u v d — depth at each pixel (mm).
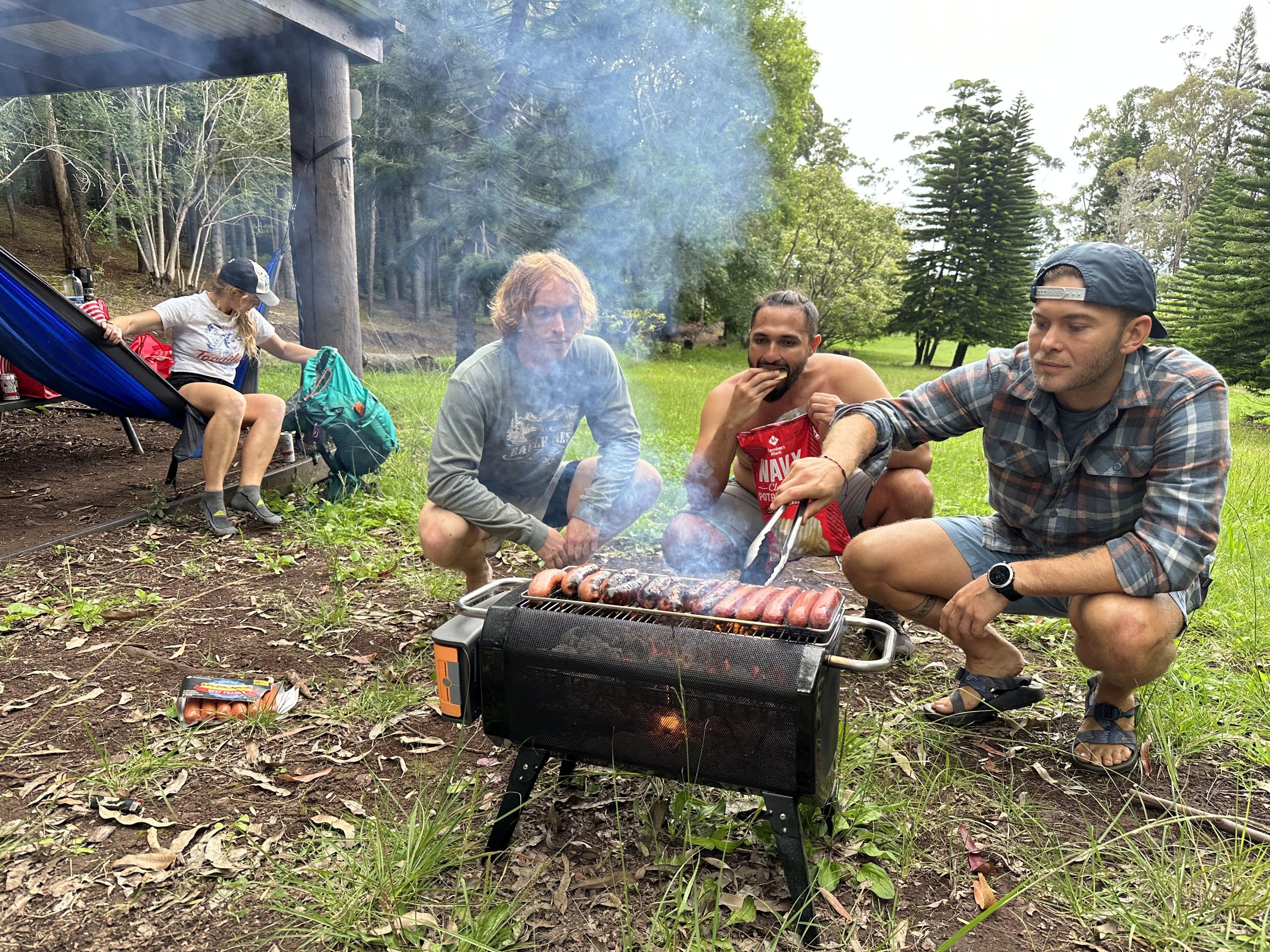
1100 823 2266
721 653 1745
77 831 2121
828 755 1870
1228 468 2160
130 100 20484
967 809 2303
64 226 20219
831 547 3184
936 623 2764
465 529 3049
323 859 2033
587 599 2012
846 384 3271
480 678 1953
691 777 1875
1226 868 2045
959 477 7359
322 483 5566
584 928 1841
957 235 43250
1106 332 2053
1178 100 54844
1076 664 3248
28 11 6000
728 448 3188
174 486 4926
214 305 4781
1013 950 1824
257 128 21766
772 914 1900
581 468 3449
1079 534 2441
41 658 3006
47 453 6051
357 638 3293
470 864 2035
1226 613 3695
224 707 2666
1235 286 22594
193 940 1793
